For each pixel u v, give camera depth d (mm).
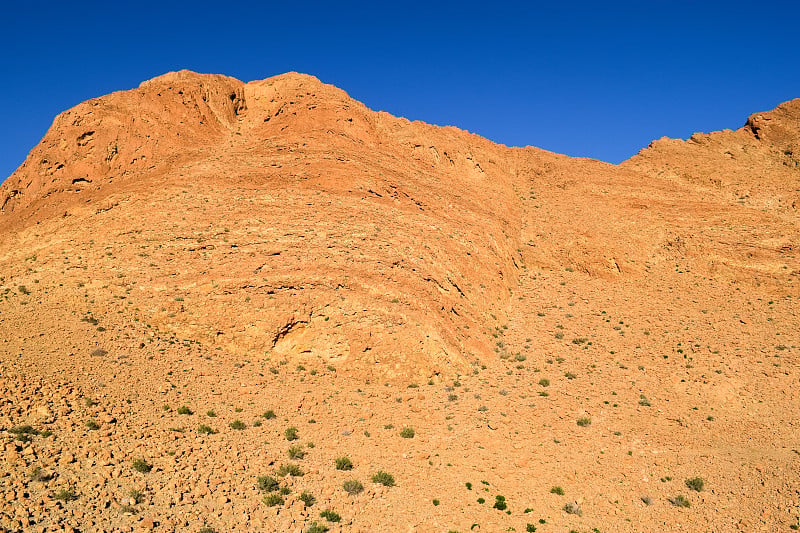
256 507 17578
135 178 44969
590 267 47938
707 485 22875
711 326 38938
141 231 37188
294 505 18109
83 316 29188
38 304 30266
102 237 37531
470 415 26906
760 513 20672
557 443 25250
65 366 24484
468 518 19359
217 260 34156
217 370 27266
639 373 32875
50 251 37469
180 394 24547
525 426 26391
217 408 24172
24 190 45562
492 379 31203
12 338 26344
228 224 37844
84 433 19266
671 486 22844
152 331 29078
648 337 37500
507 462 23406
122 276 32719
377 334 30359
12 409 19656
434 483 21234
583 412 28203
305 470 20453
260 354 29250
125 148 46781
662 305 42594
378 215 41312
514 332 37969
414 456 22984
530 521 19688
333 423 24750
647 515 20875
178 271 33125
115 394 23125
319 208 40438
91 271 33250
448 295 36531
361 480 20594
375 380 29094
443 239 41625
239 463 20000
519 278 46562
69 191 44594
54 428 19141
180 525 15656
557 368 33125
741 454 25250
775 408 29203
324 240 36750
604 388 30922
